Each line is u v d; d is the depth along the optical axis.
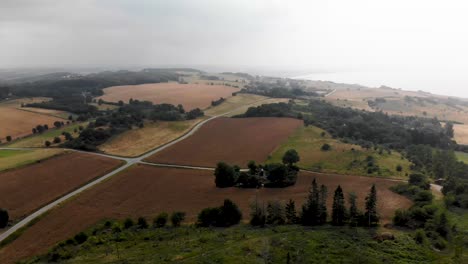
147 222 75.31
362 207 74.69
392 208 74.62
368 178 97.75
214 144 139.38
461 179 92.12
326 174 103.00
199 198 89.31
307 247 53.25
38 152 125.19
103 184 100.38
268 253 51.69
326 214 67.94
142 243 62.44
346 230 61.31
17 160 114.00
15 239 73.00
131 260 53.56
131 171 110.88
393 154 124.69
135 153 129.38
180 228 69.56
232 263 48.78
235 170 103.06
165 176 106.81
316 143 133.75
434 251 53.66
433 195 82.88
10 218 81.12
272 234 60.38
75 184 100.75
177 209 82.69
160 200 89.12
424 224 63.56
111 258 56.03
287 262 48.72
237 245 55.06
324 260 49.12
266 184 96.44
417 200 78.31
